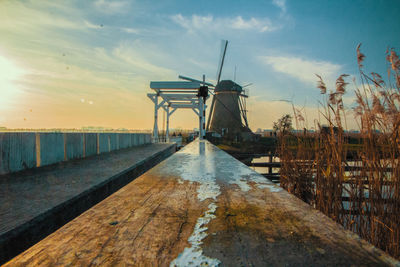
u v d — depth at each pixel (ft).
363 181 8.91
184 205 5.03
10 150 9.48
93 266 2.59
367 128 9.46
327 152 10.48
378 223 8.12
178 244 3.18
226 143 108.99
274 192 6.27
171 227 3.78
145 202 5.24
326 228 3.79
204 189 6.57
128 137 24.81
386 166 8.34
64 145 13.24
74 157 14.24
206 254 2.90
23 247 4.34
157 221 4.05
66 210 5.82
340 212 9.71
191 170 10.12
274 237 3.43
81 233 3.49
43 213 4.87
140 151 20.29
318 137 11.50
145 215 4.36
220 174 9.09
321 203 10.58
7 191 6.56
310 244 3.19
